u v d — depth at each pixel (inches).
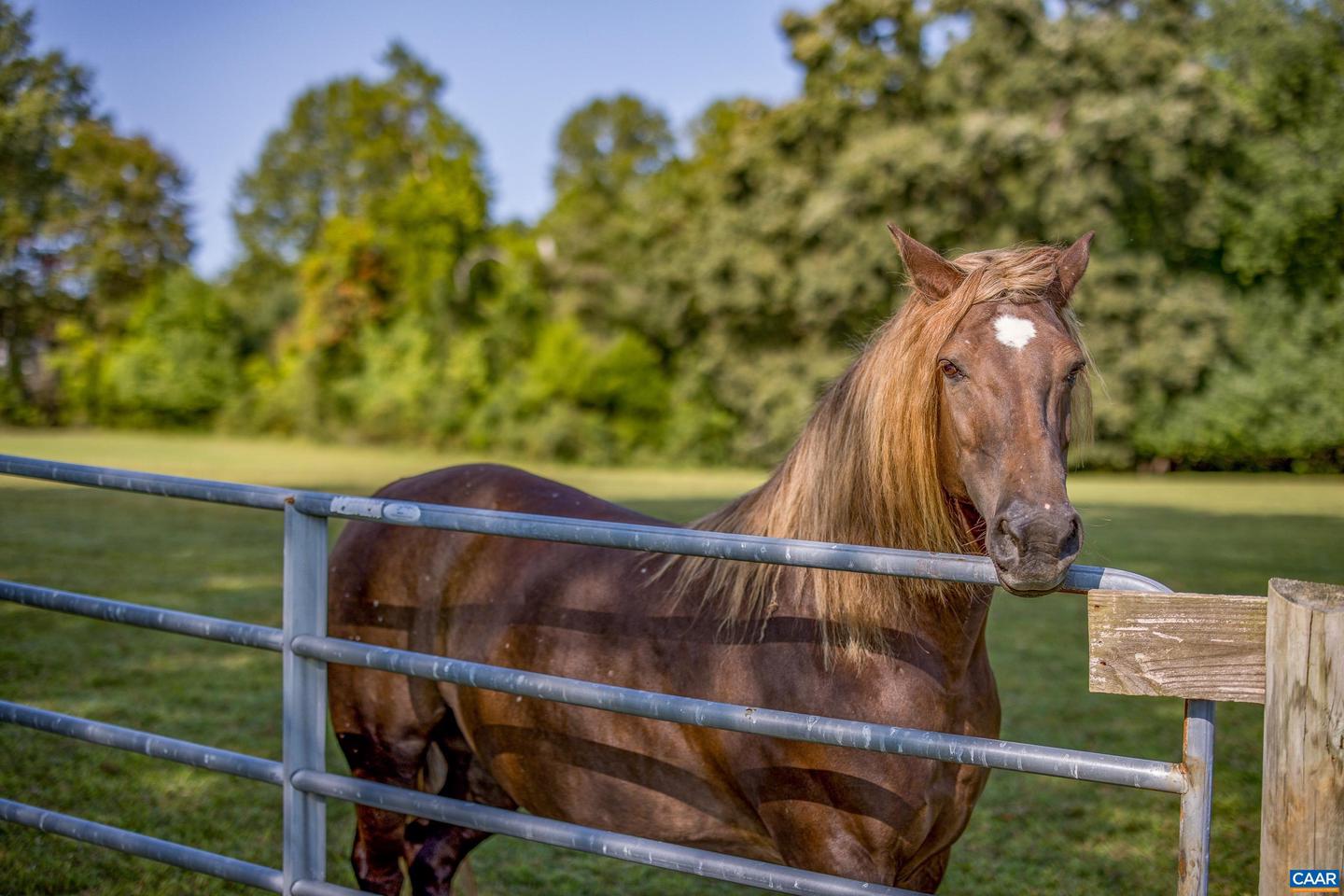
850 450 79.7
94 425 1352.1
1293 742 54.0
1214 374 938.7
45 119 1464.1
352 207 2009.1
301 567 85.4
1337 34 918.4
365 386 1228.5
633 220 1274.6
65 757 173.2
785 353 1039.6
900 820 76.1
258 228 2186.3
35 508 534.6
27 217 1462.8
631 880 141.1
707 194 1112.2
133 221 1614.2
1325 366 920.9
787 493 84.7
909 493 75.1
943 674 77.3
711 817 85.6
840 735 66.1
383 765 105.3
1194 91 887.1
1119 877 138.6
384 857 105.3
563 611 92.8
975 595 75.9
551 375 1111.6
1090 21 926.4
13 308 1437.0
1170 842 149.9
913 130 930.1
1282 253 933.8
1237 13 946.1
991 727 82.8
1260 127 929.5
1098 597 58.9
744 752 80.5
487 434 1115.9
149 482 91.0
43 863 132.9
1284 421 927.7
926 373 72.9
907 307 77.8
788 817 79.2
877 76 966.4
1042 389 66.9
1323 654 52.8
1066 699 220.4
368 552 108.8
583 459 1073.5
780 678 79.2
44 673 225.1
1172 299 903.7
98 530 453.1
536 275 1370.6
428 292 1291.8
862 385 79.4
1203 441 932.0
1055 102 922.7
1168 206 914.7
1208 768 57.9
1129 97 874.8
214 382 1339.8
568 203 1459.2
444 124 1911.9
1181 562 381.1
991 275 71.4
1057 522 60.9
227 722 193.5
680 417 1079.0
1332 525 516.1
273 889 87.9
